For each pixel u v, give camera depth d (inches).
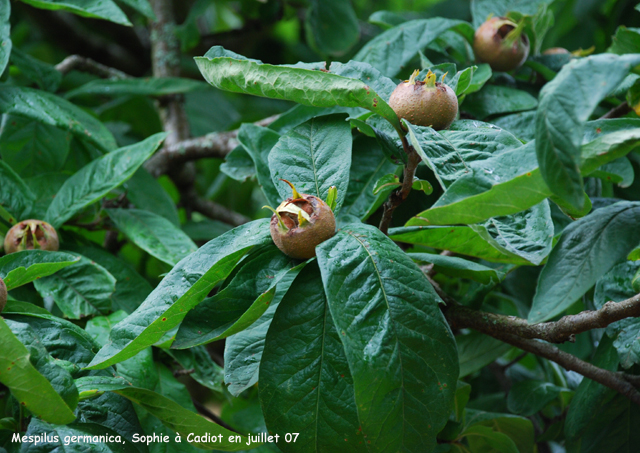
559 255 32.3
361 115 35.8
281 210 32.6
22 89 40.5
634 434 37.6
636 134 30.8
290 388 33.0
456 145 32.5
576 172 29.9
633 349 35.1
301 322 33.2
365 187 37.8
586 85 30.0
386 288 32.1
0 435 33.6
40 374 31.6
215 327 32.9
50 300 38.6
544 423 43.1
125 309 38.6
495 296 42.8
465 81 34.4
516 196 30.8
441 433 38.1
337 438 33.0
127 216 39.8
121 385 33.8
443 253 38.0
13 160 42.4
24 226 37.6
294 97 33.3
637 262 35.6
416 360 32.0
